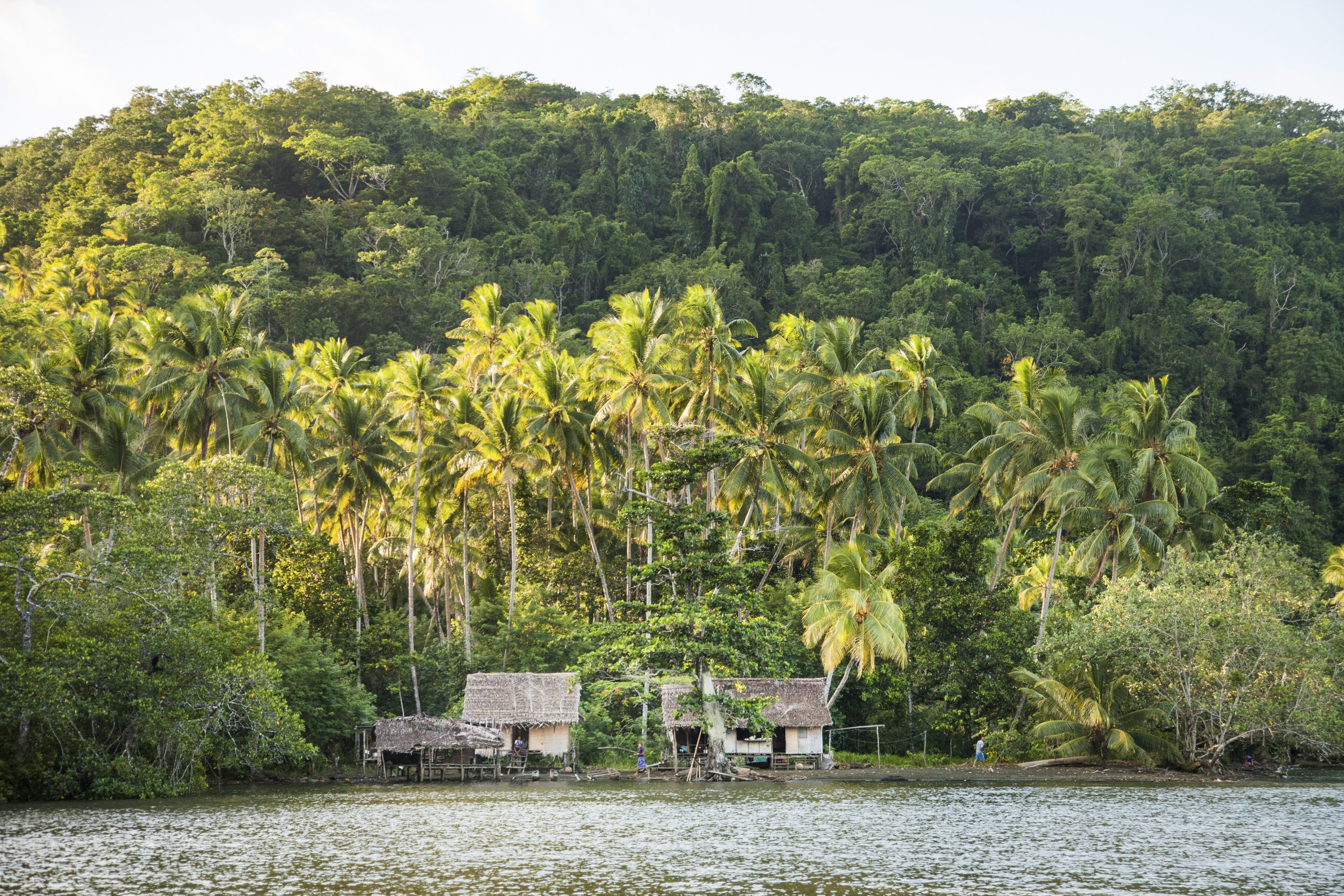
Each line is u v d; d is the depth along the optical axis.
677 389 70.25
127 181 148.62
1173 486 66.31
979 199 172.00
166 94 173.62
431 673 67.19
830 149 188.00
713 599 48.25
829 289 144.25
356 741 60.75
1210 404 135.38
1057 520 72.06
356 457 69.62
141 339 71.50
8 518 40.28
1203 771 54.94
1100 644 53.47
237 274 120.06
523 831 34.69
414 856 29.75
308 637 61.22
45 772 42.56
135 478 60.47
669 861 28.97
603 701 61.50
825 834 33.94
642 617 55.97
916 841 32.25
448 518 77.44
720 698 49.34
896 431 67.19
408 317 122.06
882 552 67.25
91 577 42.28
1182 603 52.28
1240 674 53.34
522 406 70.94
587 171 173.00
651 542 59.69
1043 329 135.25
